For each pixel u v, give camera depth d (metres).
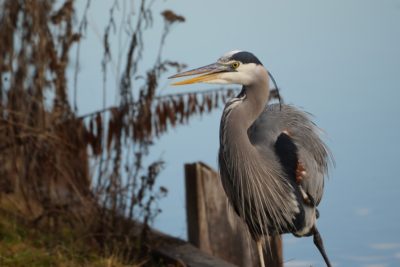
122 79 12.00
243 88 9.96
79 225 12.02
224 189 10.33
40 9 12.09
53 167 12.14
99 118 12.02
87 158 12.38
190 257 11.34
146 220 11.77
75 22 12.55
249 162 9.75
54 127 12.13
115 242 11.55
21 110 12.21
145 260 11.42
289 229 10.24
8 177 12.44
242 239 11.92
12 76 12.20
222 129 9.88
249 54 9.74
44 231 11.97
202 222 11.84
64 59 12.28
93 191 12.20
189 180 11.95
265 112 10.56
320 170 10.62
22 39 12.20
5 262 10.58
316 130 10.72
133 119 11.86
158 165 12.00
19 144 12.09
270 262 11.69
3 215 12.10
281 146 10.12
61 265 10.79
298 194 10.09
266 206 9.95
